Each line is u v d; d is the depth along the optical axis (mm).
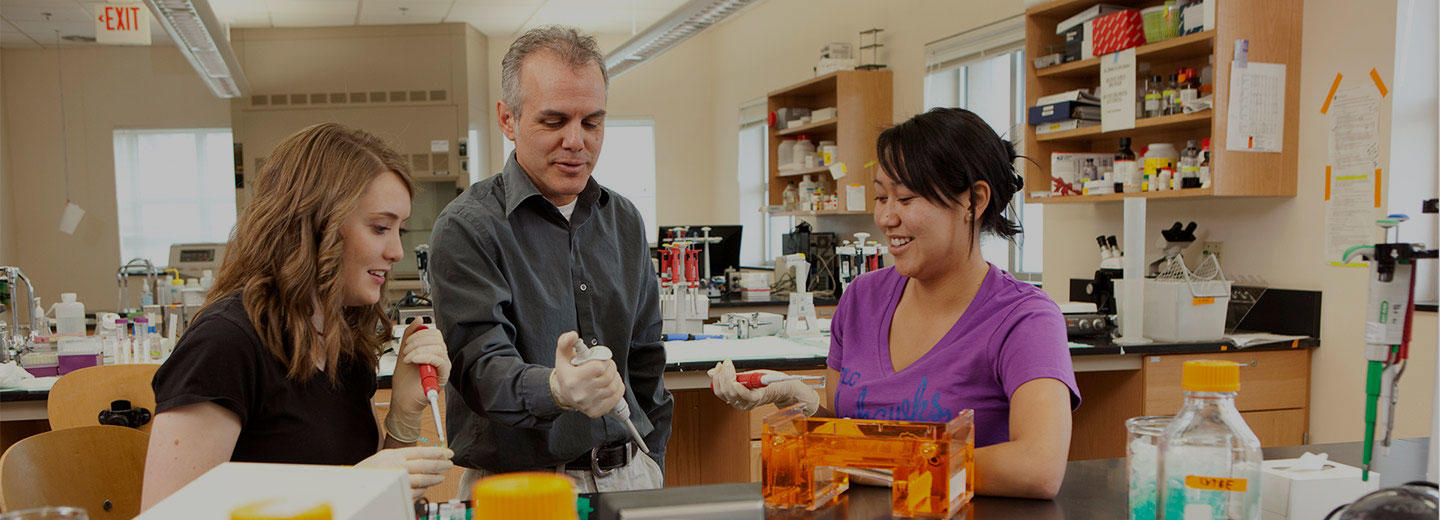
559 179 1612
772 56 7398
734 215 8281
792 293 3873
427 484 1100
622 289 1763
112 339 3613
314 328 1257
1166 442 990
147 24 5406
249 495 729
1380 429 986
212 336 1179
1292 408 3277
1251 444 977
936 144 1317
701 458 3393
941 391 1379
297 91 7637
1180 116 3295
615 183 8883
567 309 1673
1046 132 3857
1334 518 1007
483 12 7367
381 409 2855
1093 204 4152
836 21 6371
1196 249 3742
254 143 7625
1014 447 1194
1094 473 1298
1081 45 3703
